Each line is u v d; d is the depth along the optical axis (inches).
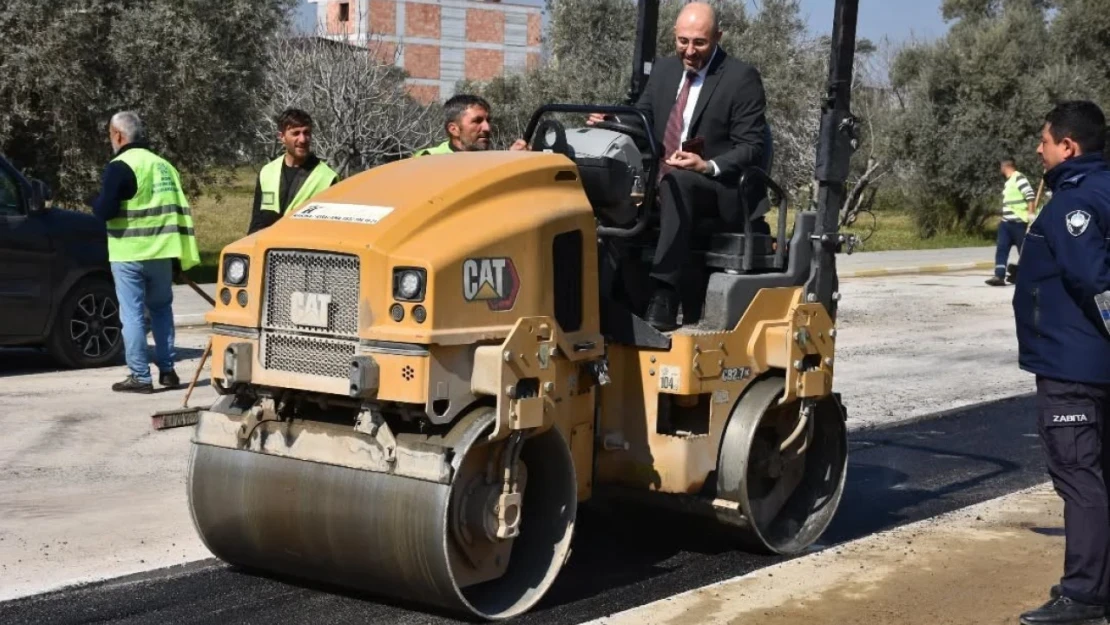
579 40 1270.9
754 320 235.8
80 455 307.4
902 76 1439.5
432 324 185.5
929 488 304.0
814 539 248.5
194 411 273.3
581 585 222.8
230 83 753.6
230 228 1051.9
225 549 215.2
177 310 557.9
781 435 247.1
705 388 226.1
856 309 663.8
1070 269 194.7
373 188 203.8
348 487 194.9
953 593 218.1
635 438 228.7
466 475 194.2
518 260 198.8
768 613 205.3
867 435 363.3
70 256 423.2
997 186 1262.3
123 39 677.9
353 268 191.5
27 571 220.8
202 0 719.1
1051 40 1455.5
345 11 2576.3
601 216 229.3
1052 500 285.3
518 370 192.9
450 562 190.2
